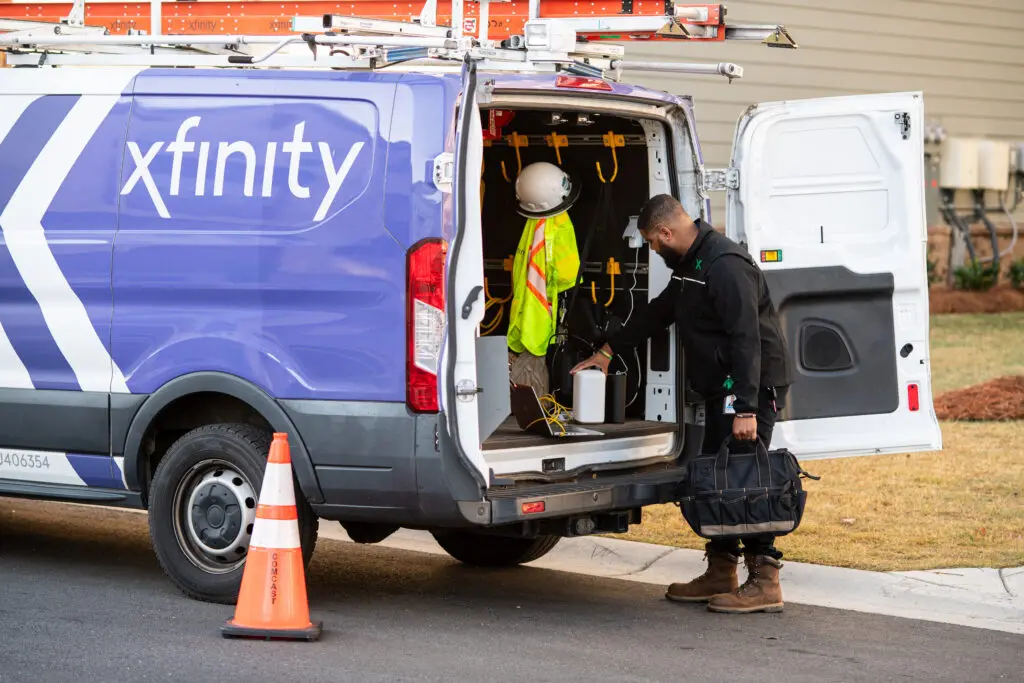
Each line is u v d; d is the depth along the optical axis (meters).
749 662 7.92
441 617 8.81
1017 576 9.72
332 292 8.28
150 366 8.73
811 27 24.52
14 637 7.96
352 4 10.60
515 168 10.70
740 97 23.38
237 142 8.64
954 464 13.60
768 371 9.18
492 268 10.91
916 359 10.16
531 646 8.13
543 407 9.76
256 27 10.83
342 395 8.23
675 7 9.94
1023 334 22.66
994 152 27.28
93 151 9.04
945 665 7.96
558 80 8.74
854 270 10.13
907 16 25.88
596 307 10.32
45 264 9.05
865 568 9.98
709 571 9.42
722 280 8.98
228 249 8.53
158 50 9.32
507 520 8.28
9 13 11.82
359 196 8.27
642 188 10.10
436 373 8.08
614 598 9.54
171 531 8.81
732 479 8.95
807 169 10.23
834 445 10.15
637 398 10.05
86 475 9.11
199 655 7.65
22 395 9.16
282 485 8.05
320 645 7.96
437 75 8.26
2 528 11.42
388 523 8.48
